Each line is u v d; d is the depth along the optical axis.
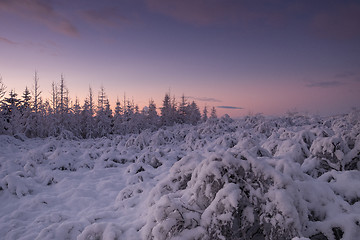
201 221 2.97
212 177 3.22
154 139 14.12
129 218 4.46
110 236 3.54
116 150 11.54
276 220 2.70
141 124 32.75
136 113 32.84
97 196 6.17
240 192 2.97
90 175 8.03
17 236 4.18
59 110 26.91
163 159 8.96
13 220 4.70
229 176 3.15
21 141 18.17
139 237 3.58
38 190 6.67
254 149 4.64
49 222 4.62
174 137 16.59
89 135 27.47
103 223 3.81
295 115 22.55
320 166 4.75
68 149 11.61
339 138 4.80
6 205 5.66
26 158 9.16
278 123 17.83
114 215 4.69
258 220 2.83
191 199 3.45
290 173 3.40
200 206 3.32
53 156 9.84
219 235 2.82
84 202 5.70
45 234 3.98
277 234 2.66
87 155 10.30
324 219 3.04
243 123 21.08
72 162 9.15
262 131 15.38
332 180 3.69
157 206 3.13
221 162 3.22
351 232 2.64
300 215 2.83
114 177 7.84
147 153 9.20
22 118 23.17
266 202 2.84
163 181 4.81
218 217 2.86
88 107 28.52
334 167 4.60
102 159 9.86
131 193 5.72
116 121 30.09
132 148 12.60
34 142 18.03
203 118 58.44
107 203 5.70
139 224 3.95
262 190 2.91
